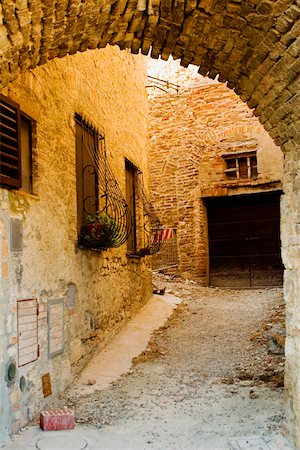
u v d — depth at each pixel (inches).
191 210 449.1
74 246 203.2
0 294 137.7
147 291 346.6
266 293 383.2
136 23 134.6
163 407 167.3
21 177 154.5
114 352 235.3
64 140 197.9
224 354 234.8
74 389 187.2
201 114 454.6
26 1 103.0
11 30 109.0
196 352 241.0
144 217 346.6
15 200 150.4
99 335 232.4
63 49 137.1
